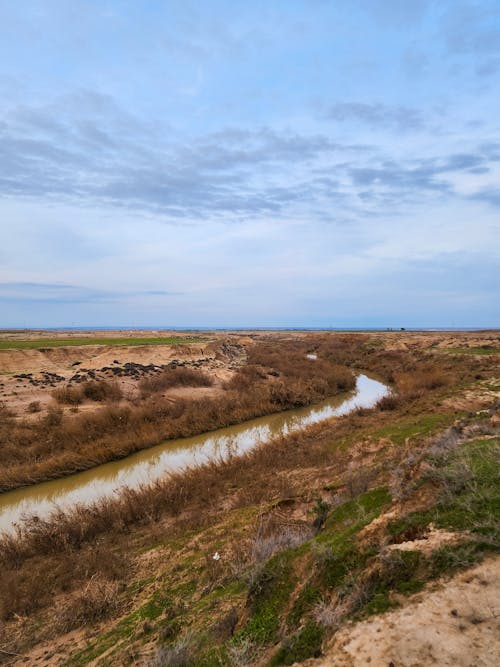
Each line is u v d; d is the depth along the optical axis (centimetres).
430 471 442
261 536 648
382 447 1109
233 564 573
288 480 1022
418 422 1281
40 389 1961
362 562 339
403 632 254
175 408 1872
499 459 434
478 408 1412
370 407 1859
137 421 1673
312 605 327
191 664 340
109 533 845
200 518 858
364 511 528
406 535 353
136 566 697
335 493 794
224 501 952
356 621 279
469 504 359
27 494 1175
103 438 1503
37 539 794
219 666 311
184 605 509
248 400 2036
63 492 1180
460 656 229
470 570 288
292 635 296
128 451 1462
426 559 308
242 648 314
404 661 235
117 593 605
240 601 436
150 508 921
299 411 2081
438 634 246
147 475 1266
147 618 505
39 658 487
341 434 1395
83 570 690
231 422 1833
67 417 1622
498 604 256
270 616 346
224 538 720
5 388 1925
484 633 240
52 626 550
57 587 656
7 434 1419
